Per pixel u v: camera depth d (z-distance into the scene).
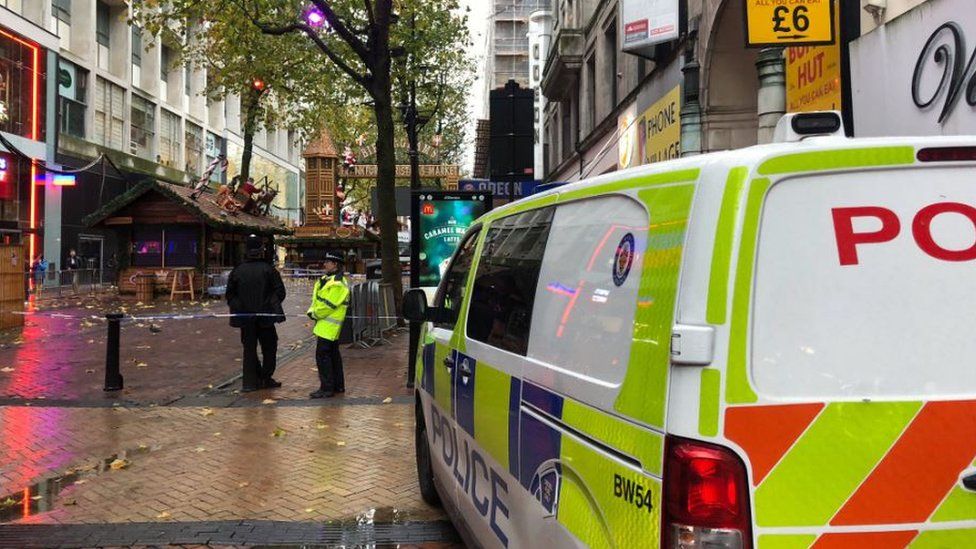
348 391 8.77
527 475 2.76
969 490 1.84
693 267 1.90
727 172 1.91
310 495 5.11
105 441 6.45
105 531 4.45
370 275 24.39
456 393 3.93
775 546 1.77
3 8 28.84
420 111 26.31
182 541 4.32
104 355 11.49
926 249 1.91
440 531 4.49
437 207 12.30
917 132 6.46
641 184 2.28
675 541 1.82
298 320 17.31
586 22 23.03
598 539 2.14
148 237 24.48
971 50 5.74
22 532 4.43
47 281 27.59
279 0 14.64
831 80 7.99
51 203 32.34
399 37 17.72
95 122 36.34
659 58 13.70
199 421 7.21
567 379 2.45
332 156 42.09
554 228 2.94
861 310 1.87
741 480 1.79
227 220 25.12
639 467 1.96
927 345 1.88
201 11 15.82
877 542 1.81
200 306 21.44
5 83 29.19
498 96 14.95
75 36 35.31
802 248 1.88
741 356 1.82
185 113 46.75
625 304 2.19
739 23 11.04
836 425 1.82
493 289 3.61
